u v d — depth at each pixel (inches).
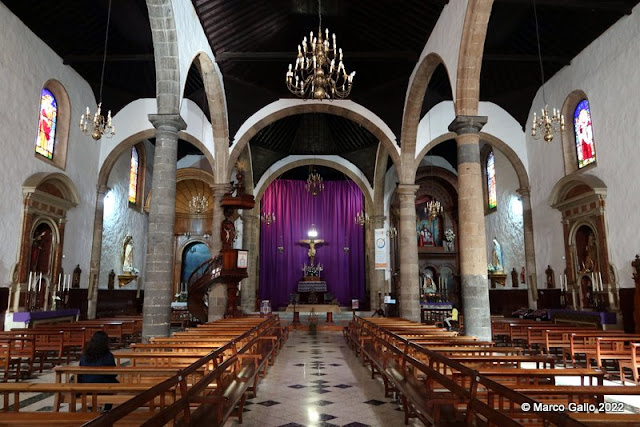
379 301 941.2
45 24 508.4
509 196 778.2
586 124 576.4
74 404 157.5
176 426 158.6
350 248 1130.7
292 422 223.5
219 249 689.0
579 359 438.6
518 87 674.2
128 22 529.0
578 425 99.3
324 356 452.4
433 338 346.0
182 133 707.4
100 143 690.2
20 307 482.6
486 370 189.5
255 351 341.1
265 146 941.2
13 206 482.9
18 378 318.0
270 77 680.4
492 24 545.6
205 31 539.8
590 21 518.0
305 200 1162.0
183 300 914.7
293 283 1115.9
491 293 834.8
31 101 512.7
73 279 614.5
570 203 582.2
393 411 244.4
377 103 708.0
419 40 567.2
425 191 1074.7
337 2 555.8
